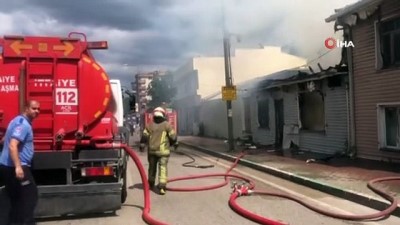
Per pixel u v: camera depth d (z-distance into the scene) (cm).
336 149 1697
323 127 1819
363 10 1458
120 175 871
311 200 976
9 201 761
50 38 795
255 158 1767
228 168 1611
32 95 788
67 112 798
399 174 1173
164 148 1081
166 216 828
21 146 676
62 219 802
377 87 1459
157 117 1096
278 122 2267
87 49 821
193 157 2089
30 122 690
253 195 1031
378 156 1469
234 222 779
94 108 804
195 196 1032
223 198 1005
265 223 759
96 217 818
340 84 1652
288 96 2092
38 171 805
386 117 1445
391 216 804
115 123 887
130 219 803
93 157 803
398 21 1388
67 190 782
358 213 845
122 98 1174
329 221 780
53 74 793
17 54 782
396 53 1402
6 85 781
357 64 1555
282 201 962
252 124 2655
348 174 1220
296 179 1230
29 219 688
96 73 806
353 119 1577
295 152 1905
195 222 782
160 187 1056
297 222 774
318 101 1858
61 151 786
